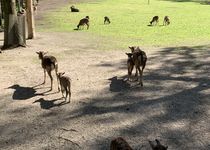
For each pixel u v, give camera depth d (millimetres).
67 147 8359
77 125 9430
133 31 25250
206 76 13336
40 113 10227
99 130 9125
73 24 29172
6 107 10703
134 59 12172
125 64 15156
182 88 12055
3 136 8977
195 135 8828
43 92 11867
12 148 8391
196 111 10188
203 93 11555
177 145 8359
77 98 11266
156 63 15242
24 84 12695
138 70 13203
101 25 28375
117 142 7008
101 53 17531
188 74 13602
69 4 45688
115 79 13094
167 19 28703
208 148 8242
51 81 11992
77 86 12391
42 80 13133
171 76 13367
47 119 9836
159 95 11430
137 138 8680
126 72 13961
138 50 12734
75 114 10109
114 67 14727
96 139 8680
